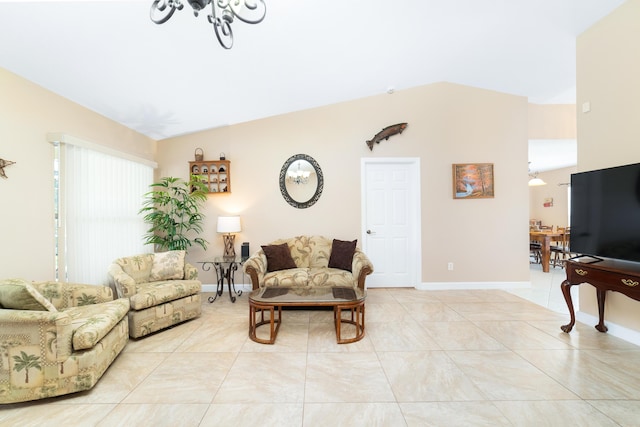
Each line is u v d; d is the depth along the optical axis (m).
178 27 2.25
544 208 8.19
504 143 4.23
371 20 2.58
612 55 2.51
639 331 2.37
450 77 3.97
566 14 2.58
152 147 4.24
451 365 2.10
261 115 4.16
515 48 3.18
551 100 4.43
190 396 1.77
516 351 2.30
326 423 1.53
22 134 2.43
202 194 4.16
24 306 1.79
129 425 1.53
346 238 4.27
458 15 2.61
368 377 1.96
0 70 2.27
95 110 3.18
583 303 2.87
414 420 1.55
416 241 4.25
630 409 1.61
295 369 2.07
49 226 2.67
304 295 2.68
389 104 4.23
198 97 3.36
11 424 1.55
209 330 2.81
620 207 2.23
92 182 3.06
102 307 2.29
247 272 3.28
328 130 4.25
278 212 4.25
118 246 3.41
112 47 2.33
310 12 2.37
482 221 4.21
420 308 3.37
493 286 4.21
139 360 2.22
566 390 1.79
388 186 4.34
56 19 1.98
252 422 1.54
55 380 1.75
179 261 3.36
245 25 2.39
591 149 2.68
